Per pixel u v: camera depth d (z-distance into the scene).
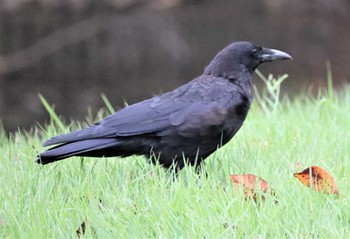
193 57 28.19
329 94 15.07
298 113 14.05
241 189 9.07
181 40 27.94
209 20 28.62
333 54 29.23
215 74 11.18
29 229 8.47
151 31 27.67
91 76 27.73
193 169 10.35
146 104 10.57
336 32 29.20
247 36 28.94
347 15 29.23
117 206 9.01
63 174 10.23
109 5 27.45
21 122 26.84
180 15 28.23
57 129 13.95
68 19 27.59
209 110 10.50
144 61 27.72
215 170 10.34
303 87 28.38
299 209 8.53
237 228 8.23
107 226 8.42
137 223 8.42
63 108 27.36
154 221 8.52
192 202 8.80
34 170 10.41
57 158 10.01
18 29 27.36
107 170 10.41
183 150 10.46
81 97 27.41
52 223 8.62
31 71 27.62
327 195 9.02
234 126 10.72
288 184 9.38
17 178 10.16
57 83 27.66
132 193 9.45
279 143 11.74
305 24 29.09
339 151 10.98
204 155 10.59
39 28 27.50
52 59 27.67
